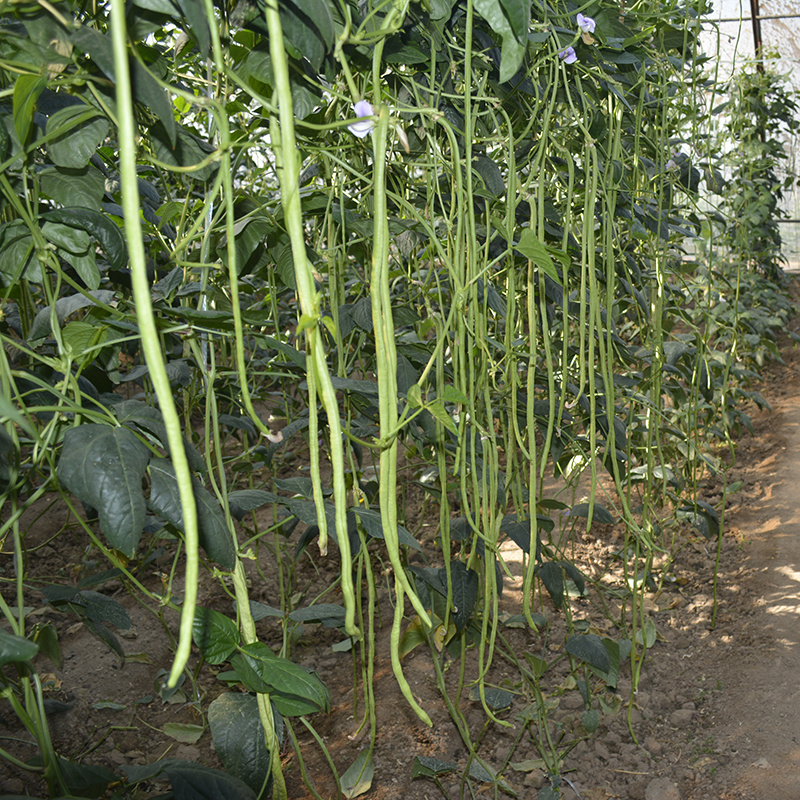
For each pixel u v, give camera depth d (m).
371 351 1.57
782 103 5.16
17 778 1.65
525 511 1.77
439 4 1.12
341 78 1.29
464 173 1.33
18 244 1.06
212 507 0.96
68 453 0.86
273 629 2.30
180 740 1.84
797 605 2.23
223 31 0.92
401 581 0.88
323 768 1.75
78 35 0.72
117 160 1.51
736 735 1.79
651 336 2.39
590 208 1.40
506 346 1.48
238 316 0.73
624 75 1.83
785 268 6.66
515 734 1.85
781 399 3.90
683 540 2.75
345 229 1.59
